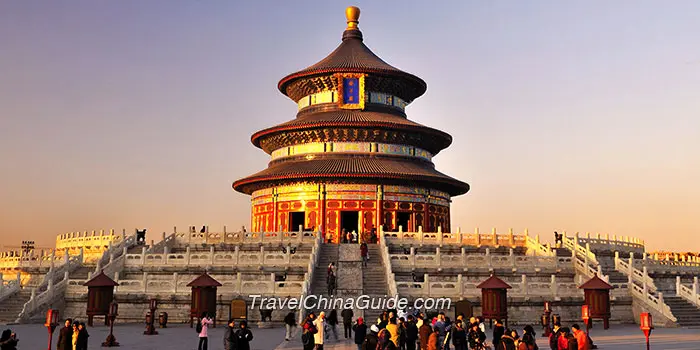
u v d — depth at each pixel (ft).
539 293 189.57
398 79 336.08
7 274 255.91
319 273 203.51
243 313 172.86
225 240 245.24
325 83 334.44
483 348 105.19
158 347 136.46
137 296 191.21
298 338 148.97
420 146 326.03
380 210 296.51
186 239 248.73
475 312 184.14
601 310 180.14
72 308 197.57
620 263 233.55
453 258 208.03
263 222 312.50
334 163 303.68
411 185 304.50
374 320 170.50
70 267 228.22
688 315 194.49
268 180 304.50
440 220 318.04
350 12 372.99
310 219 297.94
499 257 209.77
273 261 209.56
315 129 312.50
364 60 341.62
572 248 250.78
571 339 95.40
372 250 224.94
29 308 189.57
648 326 111.45
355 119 311.27
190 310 185.98
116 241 289.33
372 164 303.68
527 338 93.86
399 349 109.40
